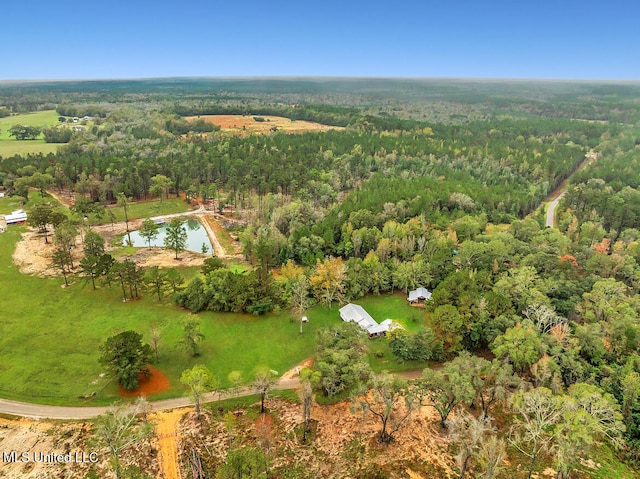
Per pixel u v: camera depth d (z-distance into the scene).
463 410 73.50
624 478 67.06
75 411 77.56
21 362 89.69
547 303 102.00
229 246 166.88
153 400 81.69
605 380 80.56
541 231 152.62
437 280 126.81
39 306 112.44
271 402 81.88
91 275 124.81
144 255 154.00
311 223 171.38
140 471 65.12
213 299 112.81
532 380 86.00
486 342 99.75
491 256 129.50
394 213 172.00
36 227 164.50
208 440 71.88
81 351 94.50
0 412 76.19
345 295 121.56
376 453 69.62
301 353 98.25
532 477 65.50
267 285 115.31
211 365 92.44
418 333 93.56
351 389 81.44
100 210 184.38
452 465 67.44
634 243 140.00
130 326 104.88
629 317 93.69
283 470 66.31
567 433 63.75
